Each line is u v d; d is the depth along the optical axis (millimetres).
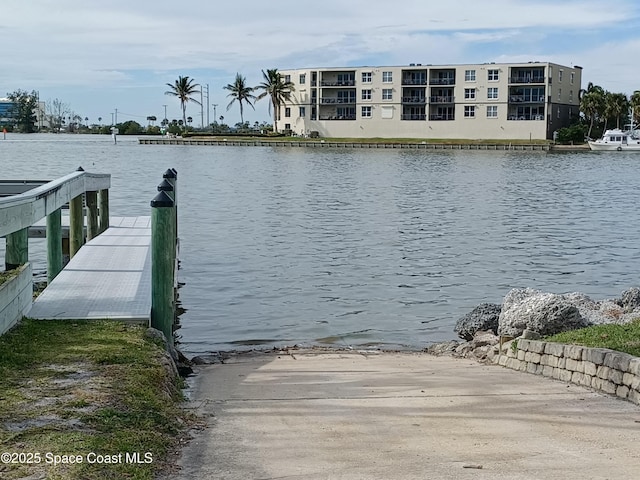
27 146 109875
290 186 48375
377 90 114438
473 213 34562
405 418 6883
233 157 85438
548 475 5262
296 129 122812
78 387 6480
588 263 21781
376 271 19953
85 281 11328
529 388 8383
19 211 8734
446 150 101375
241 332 13852
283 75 123875
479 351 11430
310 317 15055
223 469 5301
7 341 7863
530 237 26938
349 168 67375
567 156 90938
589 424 6707
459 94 109750
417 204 38250
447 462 5539
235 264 20672
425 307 16062
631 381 7699
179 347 12594
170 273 9703
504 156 89625
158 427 5977
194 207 35312
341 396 7938
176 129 153875
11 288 8352
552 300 10750
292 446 5898
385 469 5355
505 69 106625
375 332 13969
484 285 18438
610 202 40719
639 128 116188
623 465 5508
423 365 10523
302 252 22844
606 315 12195
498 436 6285
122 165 67688
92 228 17547
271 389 8422
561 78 110938
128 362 7414
